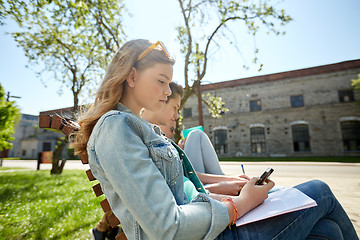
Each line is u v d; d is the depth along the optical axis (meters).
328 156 16.50
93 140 0.71
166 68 0.83
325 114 17.00
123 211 0.67
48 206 3.04
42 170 10.71
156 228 0.56
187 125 20.75
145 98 0.83
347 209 2.91
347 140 16.39
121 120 0.67
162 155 0.78
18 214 2.69
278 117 18.27
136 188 0.58
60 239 1.92
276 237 0.72
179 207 0.63
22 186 5.12
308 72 17.64
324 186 0.91
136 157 0.61
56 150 8.25
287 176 6.78
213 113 6.64
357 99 16.23
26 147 33.88
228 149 19.47
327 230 0.84
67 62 5.96
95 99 0.90
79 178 6.60
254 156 18.53
